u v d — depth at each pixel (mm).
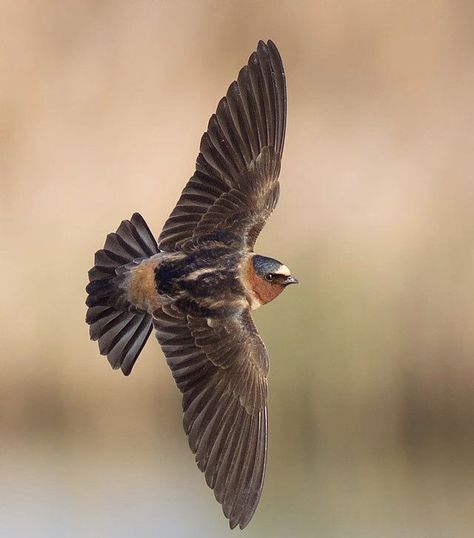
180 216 7297
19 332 16766
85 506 14984
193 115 19297
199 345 7047
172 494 15438
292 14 20625
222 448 7016
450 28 20406
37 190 17875
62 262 17078
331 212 17203
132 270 7207
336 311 16219
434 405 16312
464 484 15977
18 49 19609
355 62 20359
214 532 14648
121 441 16672
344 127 19047
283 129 7410
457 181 17797
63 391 16766
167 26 20344
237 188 7328
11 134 18625
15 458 16250
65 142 18547
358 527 15016
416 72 20141
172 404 16844
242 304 7168
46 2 20141
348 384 16125
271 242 16812
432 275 16656
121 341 7250
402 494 15773
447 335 16422
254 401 7121
